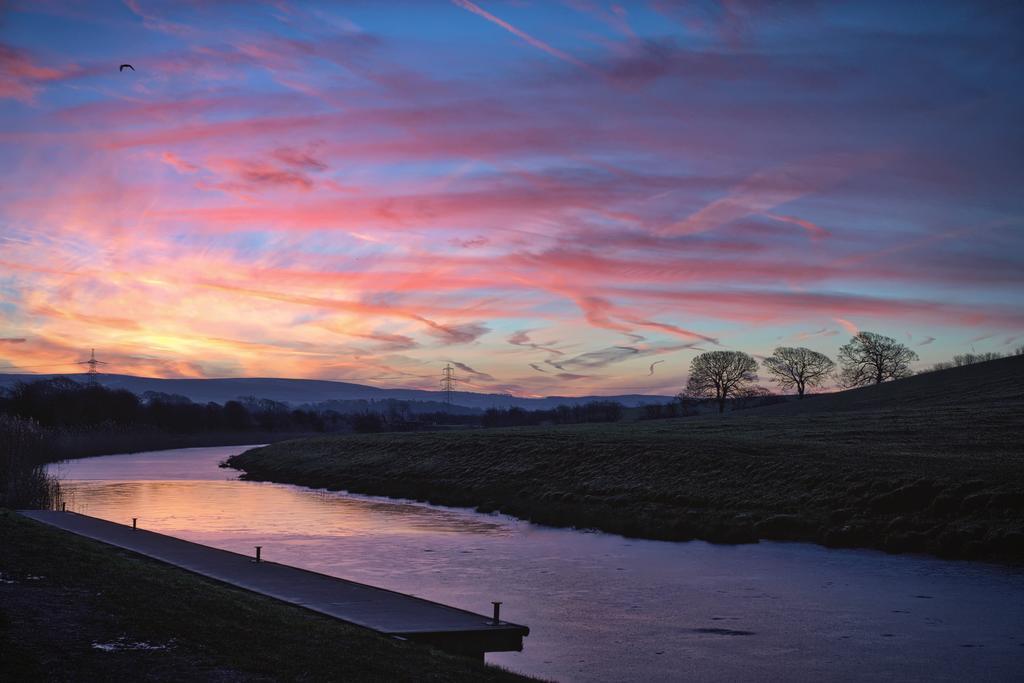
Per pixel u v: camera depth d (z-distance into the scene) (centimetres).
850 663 2030
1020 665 2006
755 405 17325
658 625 2388
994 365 11494
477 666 1602
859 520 3819
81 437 13550
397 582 2958
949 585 2869
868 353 15888
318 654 1497
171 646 1443
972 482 3916
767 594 2764
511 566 3262
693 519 4281
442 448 8062
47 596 1686
